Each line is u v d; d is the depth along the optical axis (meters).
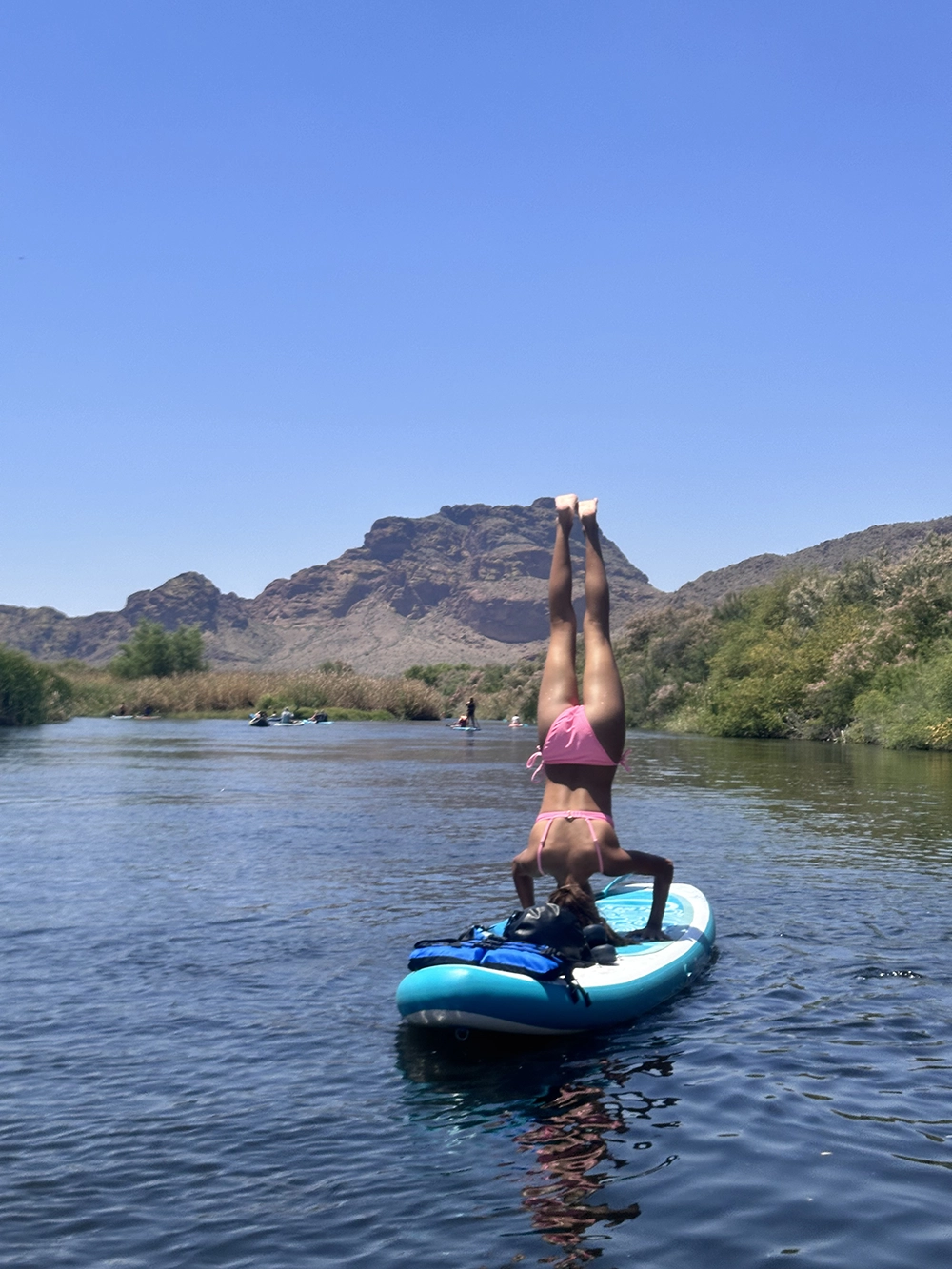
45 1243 4.32
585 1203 4.65
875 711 44.19
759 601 64.38
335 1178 4.92
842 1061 6.44
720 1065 6.38
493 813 20.06
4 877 13.02
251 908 11.09
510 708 94.69
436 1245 4.30
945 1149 5.21
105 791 24.34
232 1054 6.66
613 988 7.07
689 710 62.38
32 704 62.53
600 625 9.05
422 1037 6.98
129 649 103.06
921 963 8.73
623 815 19.20
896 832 16.83
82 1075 6.30
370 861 14.25
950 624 44.78
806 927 10.08
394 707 86.44
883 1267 4.12
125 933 9.98
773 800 21.72
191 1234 4.40
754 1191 4.76
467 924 10.33
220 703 84.00
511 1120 5.58
